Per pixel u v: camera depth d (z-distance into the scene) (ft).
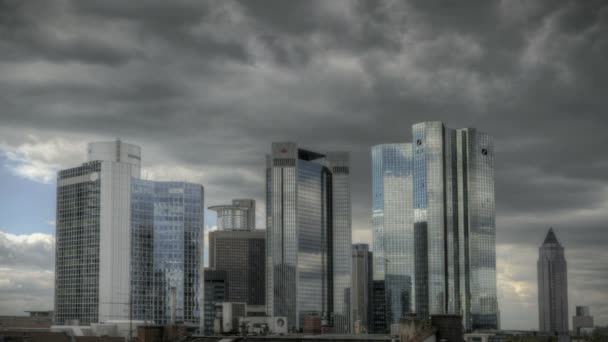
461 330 345.31
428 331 338.95
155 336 401.29
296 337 388.37
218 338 394.52
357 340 376.89
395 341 371.56
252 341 386.52
